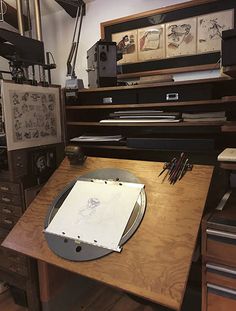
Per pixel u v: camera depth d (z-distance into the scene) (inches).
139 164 60.0
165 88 62.0
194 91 58.9
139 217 48.9
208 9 66.1
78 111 80.1
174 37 71.5
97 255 45.8
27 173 67.9
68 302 75.5
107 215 51.4
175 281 39.6
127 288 40.7
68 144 77.0
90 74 76.5
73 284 76.5
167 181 53.7
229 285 46.1
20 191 66.5
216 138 60.4
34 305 70.6
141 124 64.3
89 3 84.0
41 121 70.6
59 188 62.2
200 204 48.1
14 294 75.3
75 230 51.1
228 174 61.9
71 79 74.1
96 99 71.6
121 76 79.6
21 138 65.9
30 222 57.1
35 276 69.7
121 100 67.6
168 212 48.5
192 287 61.1
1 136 64.4
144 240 45.8
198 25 67.9
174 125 61.2
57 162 75.6
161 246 44.3
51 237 52.0
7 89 61.7
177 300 37.5
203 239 46.9
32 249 51.6
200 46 68.4
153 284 40.1
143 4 75.3
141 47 76.6
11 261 72.0
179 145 60.6
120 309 75.0
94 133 80.9
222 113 57.6
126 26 78.0
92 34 85.6
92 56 73.7
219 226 44.9
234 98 48.7
